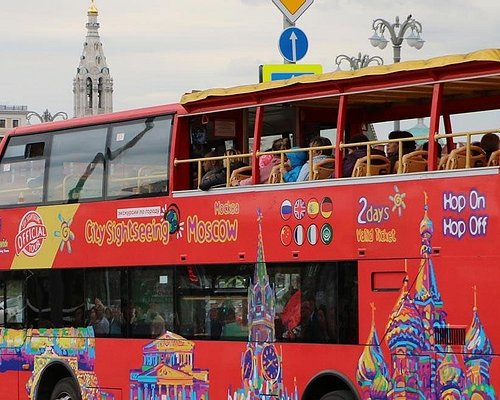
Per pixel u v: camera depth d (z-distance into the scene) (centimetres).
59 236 2016
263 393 1644
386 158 1538
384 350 1480
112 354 1902
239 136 1862
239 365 1683
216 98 1736
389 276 1480
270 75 2180
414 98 1677
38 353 2050
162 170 1827
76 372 1972
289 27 2212
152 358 1828
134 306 1864
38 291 2053
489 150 1504
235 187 1698
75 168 1997
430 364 1421
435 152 1438
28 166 2097
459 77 1428
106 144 1936
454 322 1396
